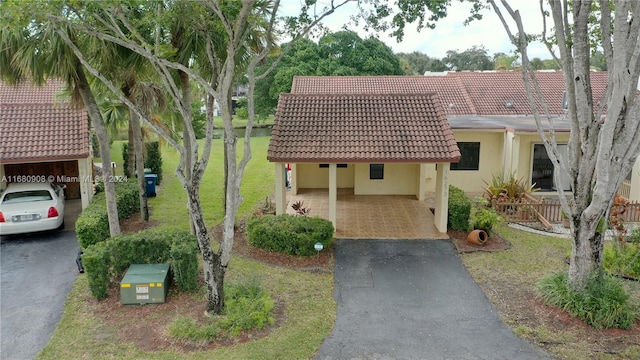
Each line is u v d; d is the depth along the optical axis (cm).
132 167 1995
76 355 784
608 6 891
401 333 868
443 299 1009
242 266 1180
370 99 1667
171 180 2316
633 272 1095
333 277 1125
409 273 1148
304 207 1697
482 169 1953
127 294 951
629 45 837
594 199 891
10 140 1471
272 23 888
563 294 947
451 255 1266
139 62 1145
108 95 1600
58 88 2200
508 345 826
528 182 1911
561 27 933
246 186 2202
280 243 1254
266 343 820
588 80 933
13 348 809
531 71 982
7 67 1130
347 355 794
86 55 1133
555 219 1571
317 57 3969
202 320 887
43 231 1465
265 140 4078
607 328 872
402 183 1948
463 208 1430
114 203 1271
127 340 827
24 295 1016
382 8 967
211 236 1434
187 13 889
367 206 1770
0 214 1351
